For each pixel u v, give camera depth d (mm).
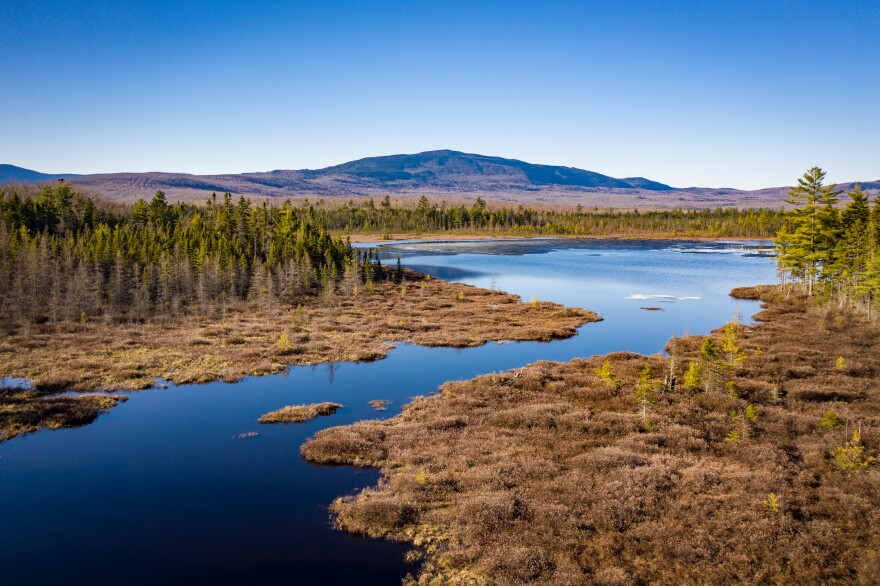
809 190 85188
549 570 21031
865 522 23109
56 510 27328
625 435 34438
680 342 62281
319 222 150500
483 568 21422
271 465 32312
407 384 49312
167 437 36812
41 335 64875
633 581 19984
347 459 32594
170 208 158875
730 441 32531
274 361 56719
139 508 27453
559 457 31656
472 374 52656
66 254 90688
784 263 91375
